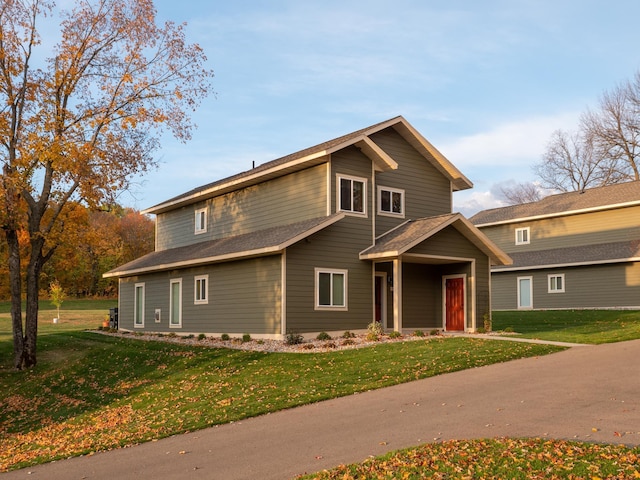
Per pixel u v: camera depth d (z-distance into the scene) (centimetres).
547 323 2881
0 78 2202
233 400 1439
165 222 3438
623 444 866
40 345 2875
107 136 2308
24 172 2234
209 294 2614
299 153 2688
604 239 3934
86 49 2338
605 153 5559
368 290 2400
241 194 2809
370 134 2498
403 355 1784
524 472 767
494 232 4616
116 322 3434
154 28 2345
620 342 1936
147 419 1385
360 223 2398
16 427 1577
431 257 2342
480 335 2233
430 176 2700
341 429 1092
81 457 1120
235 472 900
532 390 1280
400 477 792
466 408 1164
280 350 2022
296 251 2234
